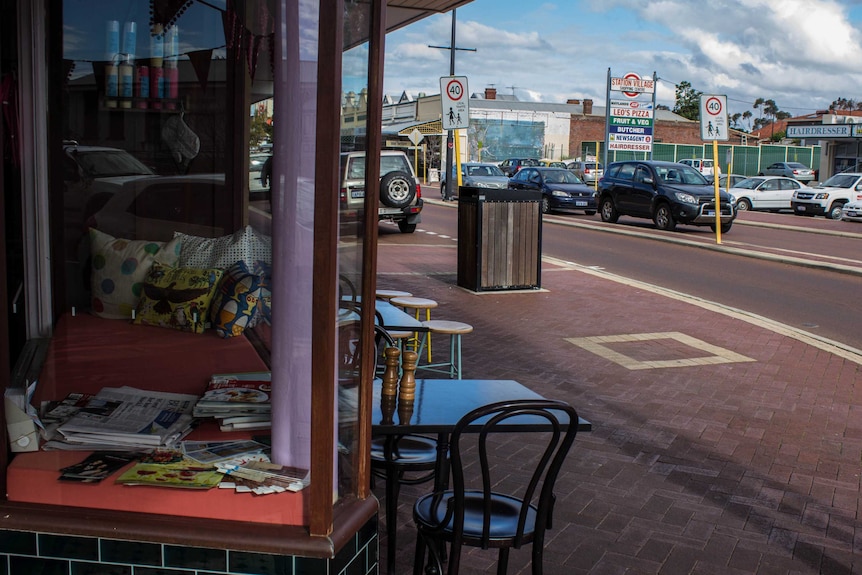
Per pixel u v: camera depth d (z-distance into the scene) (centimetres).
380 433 317
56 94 434
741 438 581
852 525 445
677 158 5434
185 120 511
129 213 510
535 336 895
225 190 525
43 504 257
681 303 1130
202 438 296
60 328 443
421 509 322
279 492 256
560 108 6569
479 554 398
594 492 476
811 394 703
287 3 247
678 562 396
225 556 248
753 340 912
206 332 463
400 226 1947
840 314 1104
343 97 247
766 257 1639
